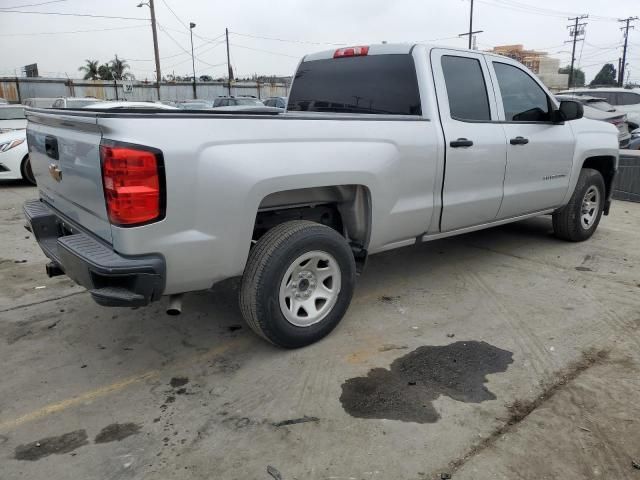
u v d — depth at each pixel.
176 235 2.79
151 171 2.64
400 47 4.22
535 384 3.10
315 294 3.54
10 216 7.48
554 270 5.08
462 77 4.32
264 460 2.50
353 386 3.10
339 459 2.50
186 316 4.07
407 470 2.42
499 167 4.56
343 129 3.43
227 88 43.97
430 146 3.94
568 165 5.40
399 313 4.11
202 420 2.81
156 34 39.78
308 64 4.95
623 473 2.39
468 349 3.52
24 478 2.40
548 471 2.40
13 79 37.09
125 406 2.94
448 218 4.29
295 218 3.71
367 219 3.72
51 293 4.54
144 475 2.42
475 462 2.46
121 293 2.77
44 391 3.09
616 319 3.96
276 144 3.09
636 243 6.07
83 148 2.87
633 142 12.66
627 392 3.00
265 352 3.52
